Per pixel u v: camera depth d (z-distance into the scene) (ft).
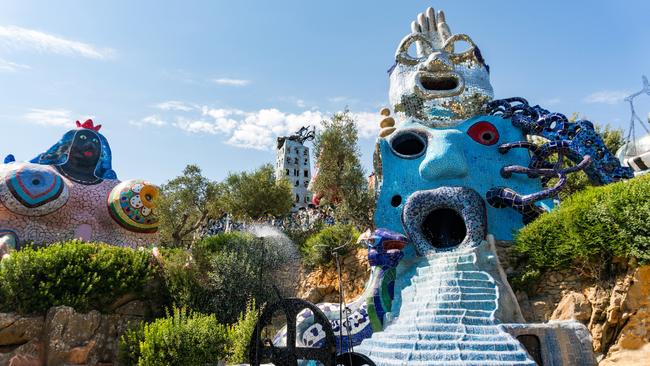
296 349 27.68
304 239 76.69
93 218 76.59
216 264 64.90
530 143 55.06
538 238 44.45
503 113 60.44
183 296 59.41
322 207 87.97
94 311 52.24
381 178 57.57
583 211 40.57
